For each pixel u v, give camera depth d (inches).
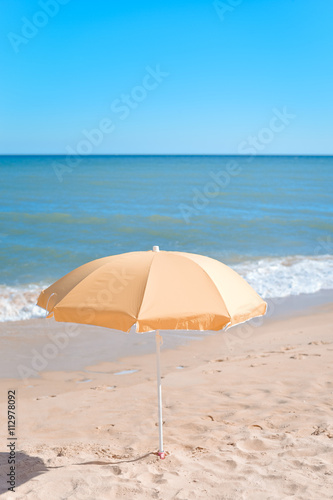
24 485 157.8
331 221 1098.1
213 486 153.9
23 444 198.7
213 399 245.1
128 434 206.1
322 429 198.5
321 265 663.1
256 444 187.9
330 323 421.4
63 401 253.8
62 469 170.9
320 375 273.7
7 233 876.0
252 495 147.3
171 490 151.8
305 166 4648.1
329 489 149.3
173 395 254.7
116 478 161.0
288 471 161.5
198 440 195.3
